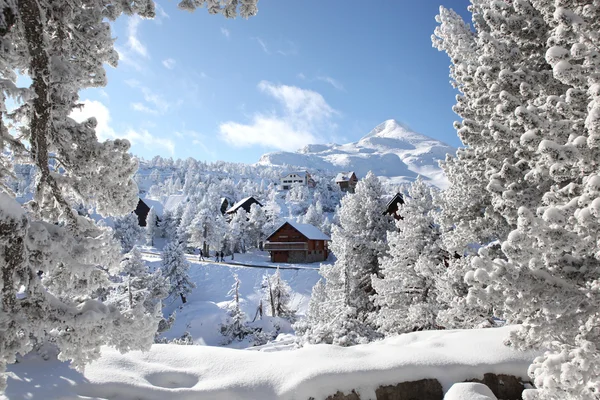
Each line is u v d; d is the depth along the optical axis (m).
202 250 70.50
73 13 6.14
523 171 5.93
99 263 6.00
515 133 5.54
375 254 27.86
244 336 40.09
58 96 5.94
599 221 3.60
